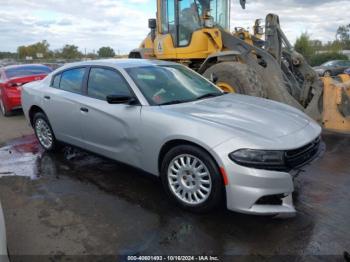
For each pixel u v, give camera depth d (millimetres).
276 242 3018
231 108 3848
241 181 3082
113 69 4375
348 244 2973
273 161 3072
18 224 3398
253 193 3066
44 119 5535
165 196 3955
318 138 3715
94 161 5266
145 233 3186
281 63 7188
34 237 3160
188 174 3498
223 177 3166
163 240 3072
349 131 5852
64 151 5824
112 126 4148
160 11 8633
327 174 4531
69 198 3965
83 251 2938
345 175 4480
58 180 4527
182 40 8273
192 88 4496
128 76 4152
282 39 7137
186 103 4000
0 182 4512
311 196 3891
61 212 3627
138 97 3953
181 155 3494
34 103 5562
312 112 6215
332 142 6012
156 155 3719
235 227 3260
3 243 2242
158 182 4375
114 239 3104
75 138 4887
